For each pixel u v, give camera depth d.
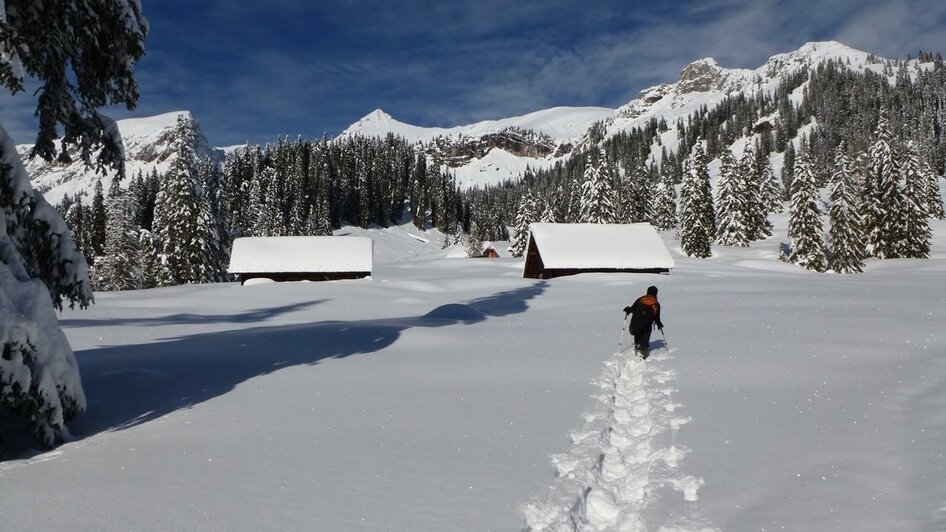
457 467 5.66
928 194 91.12
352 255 51.69
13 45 6.97
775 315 18.14
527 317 21.72
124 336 17.08
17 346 6.47
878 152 62.81
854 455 5.63
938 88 193.38
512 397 8.91
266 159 143.50
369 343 14.52
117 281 67.31
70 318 24.44
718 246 77.75
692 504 4.62
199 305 31.80
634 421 7.67
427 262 76.00
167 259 58.50
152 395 9.23
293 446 6.47
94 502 4.88
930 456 5.40
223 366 11.41
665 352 13.16
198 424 7.55
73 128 8.77
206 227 59.44
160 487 5.23
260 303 32.28
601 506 4.88
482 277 48.66
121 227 68.06
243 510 4.66
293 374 10.78
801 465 5.43
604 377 10.54
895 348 11.87
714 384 9.57
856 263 54.69
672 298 26.70
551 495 4.82
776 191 111.38
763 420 7.12
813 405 7.79
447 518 4.45
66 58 8.31
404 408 8.24
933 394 7.84
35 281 7.10
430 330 16.61
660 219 104.44
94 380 9.96
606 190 71.38
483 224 152.38
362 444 6.50
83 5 7.96
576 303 27.42
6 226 7.54
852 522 4.15
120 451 6.48
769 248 73.50
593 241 46.75
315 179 135.88
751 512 4.41
